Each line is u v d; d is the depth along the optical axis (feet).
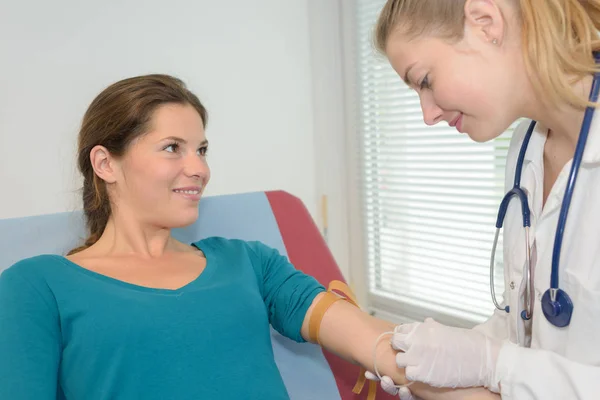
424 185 7.26
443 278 7.32
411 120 7.30
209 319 3.68
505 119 3.12
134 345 3.43
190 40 7.25
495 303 3.85
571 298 3.07
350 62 7.86
